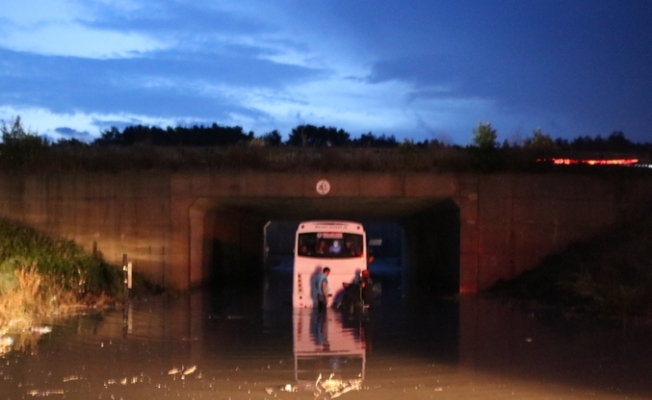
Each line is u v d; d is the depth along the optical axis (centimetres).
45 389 1155
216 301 2594
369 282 2397
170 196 2730
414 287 3575
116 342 1617
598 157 2959
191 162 2780
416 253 4075
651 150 3778
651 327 1848
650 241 2408
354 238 2473
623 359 1425
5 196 2762
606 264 2380
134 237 2727
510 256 2694
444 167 2728
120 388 1166
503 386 1191
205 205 2905
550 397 1120
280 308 2420
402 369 1333
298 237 2478
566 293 2342
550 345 1591
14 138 2814
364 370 1322
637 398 1116
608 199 2655
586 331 1788
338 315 2216
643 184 2644
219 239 3366
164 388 1167
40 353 1465
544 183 2688
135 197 2734
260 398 1105
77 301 2234
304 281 2439
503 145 2853
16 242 2473
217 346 1584
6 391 1142
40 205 2752
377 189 2720
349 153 2892
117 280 2494
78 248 2672
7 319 1861
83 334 1717
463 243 2705
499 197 2703
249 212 3753
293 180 2733
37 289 2102
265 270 5019
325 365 1368
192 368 1327
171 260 2723
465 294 2678
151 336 1714
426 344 1622
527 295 2498
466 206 2706
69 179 2744
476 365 1369
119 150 2978
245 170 2736
